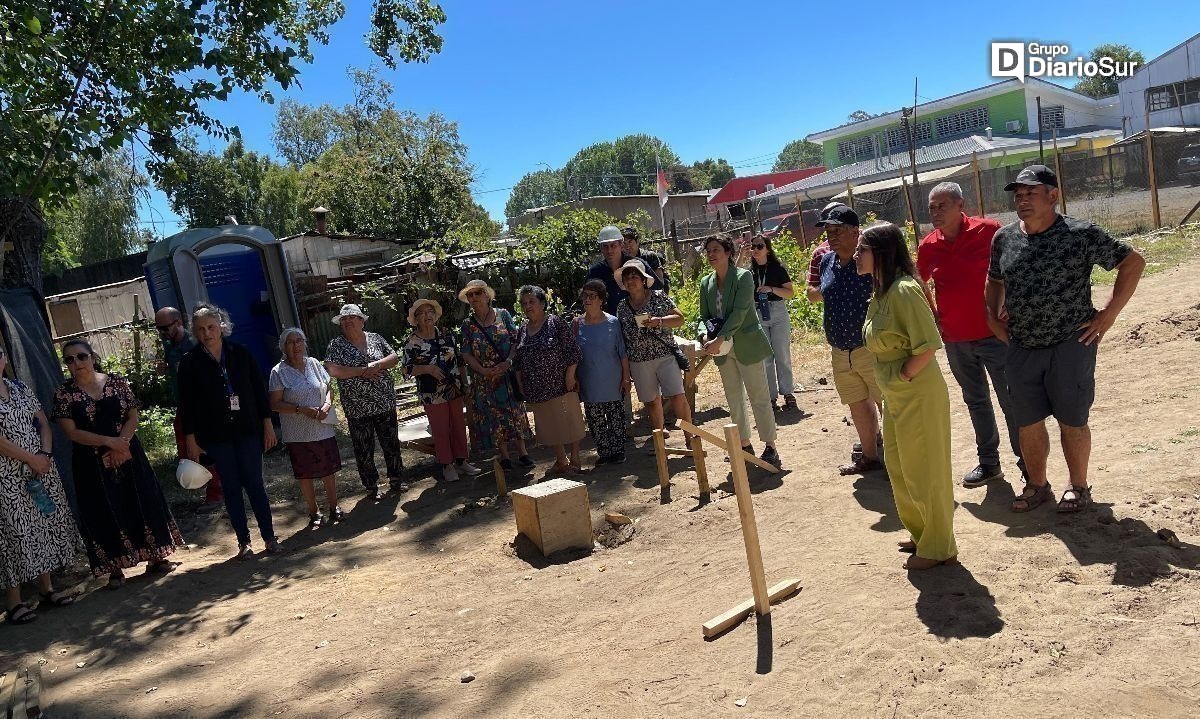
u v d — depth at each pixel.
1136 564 3.85
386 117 38.59
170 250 10.23
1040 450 4.71
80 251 34.16
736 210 21.06
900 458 4.24
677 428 8.66
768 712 3.31
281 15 10.72
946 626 3.64
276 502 8.20
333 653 4.64
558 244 15.73
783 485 6.15
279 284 11.19
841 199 25.88
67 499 6.38
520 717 3.64
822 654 3.63
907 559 4.38
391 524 7.04
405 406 12.06
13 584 5.56
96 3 8.75
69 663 4.94
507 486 7.59
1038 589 3.81
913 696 3.22
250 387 6.55
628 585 4.96
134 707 4.26
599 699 3.67
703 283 6.74
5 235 8.29
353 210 33.78
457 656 4.39
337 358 7.58
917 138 41.84
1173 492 4.56
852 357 5.84
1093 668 3.18
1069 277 4.35
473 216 39.66
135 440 6.28
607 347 7.50
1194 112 34.97
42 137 8.19
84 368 6.01
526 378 7.45
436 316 7.95
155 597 5.94
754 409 6.66
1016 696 3.11
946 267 5.19
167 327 7.86
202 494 8.80
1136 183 19.92
